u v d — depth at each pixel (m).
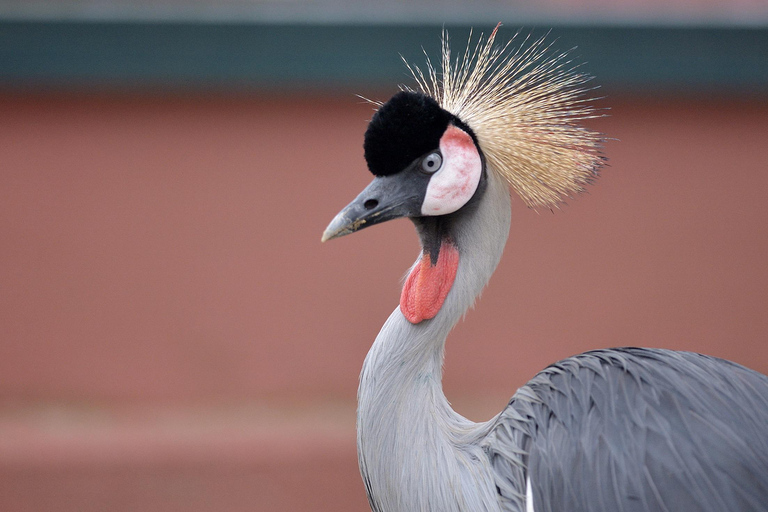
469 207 3.45
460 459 3.32
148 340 8.53
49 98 8.14
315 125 8.33
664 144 8.46
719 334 8.78
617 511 2.93
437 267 3.42
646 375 3.23
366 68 7.74
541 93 3.64
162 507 7.84
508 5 7.83
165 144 8.30
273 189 8.41
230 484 7.88
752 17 7.80
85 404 8.54
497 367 8.73
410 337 3.38
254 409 8.59
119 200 8.38
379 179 3.44
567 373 3.39
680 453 2.97
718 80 8.00
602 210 8.58
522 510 3.18
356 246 8.52
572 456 3.10
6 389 8.50
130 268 8.46
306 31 7.68
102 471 7.84
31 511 7.77
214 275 8.50
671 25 7.71
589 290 8.69
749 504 2.83
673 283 8.71
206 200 8.41
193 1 7.82
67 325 8.48
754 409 3.14
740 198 8.58
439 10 7.74
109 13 7.61
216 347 8.56
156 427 8.29
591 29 7.65
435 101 3.45
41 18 7.54
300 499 7.88
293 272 8.53
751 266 8.69
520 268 8.63
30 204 8.34
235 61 7.73
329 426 8.23
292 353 8.60
